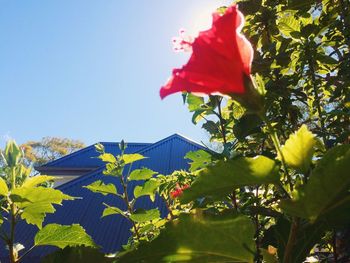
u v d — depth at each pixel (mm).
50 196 1667
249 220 1160
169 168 13211
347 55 2475
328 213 1097
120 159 3393
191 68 1045
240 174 1157
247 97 1068
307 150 1117
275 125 2260
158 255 1185
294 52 2596
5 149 1832
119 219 10102
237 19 1045
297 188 1036
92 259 1319
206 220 1158
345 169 990
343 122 2191
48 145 34062
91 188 3285
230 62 1060
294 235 1121
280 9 2852
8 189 1730
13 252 1729
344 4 2688
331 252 2096
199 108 2395
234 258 1182
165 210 9422
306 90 2598
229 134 2434
